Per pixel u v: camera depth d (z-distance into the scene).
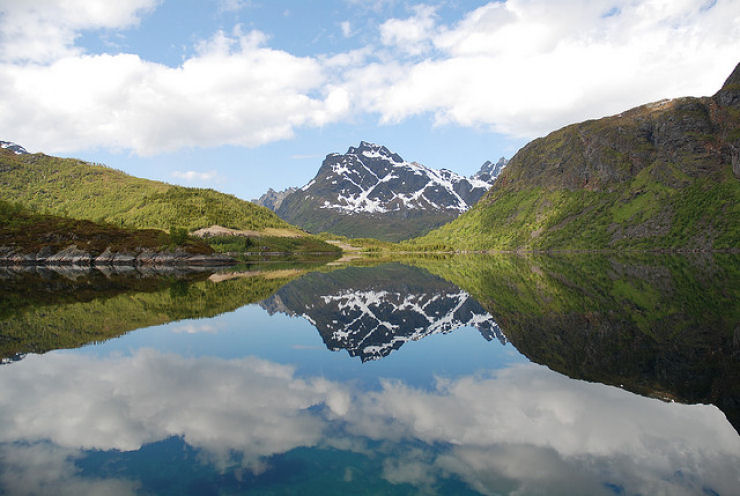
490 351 28.92
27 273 110.44
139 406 18.73
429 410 17.94
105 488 12.18
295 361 26.53
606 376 22.66
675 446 14.52
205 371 24.20
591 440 14.97
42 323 39.56
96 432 16.16
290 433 15.77
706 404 18.38
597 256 195.00
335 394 20.11
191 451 14.47
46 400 19.55
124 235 169.62
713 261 128.38
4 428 16.59
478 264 155.00
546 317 41.84
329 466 13.23
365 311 50.25
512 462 13.40
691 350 27.69
